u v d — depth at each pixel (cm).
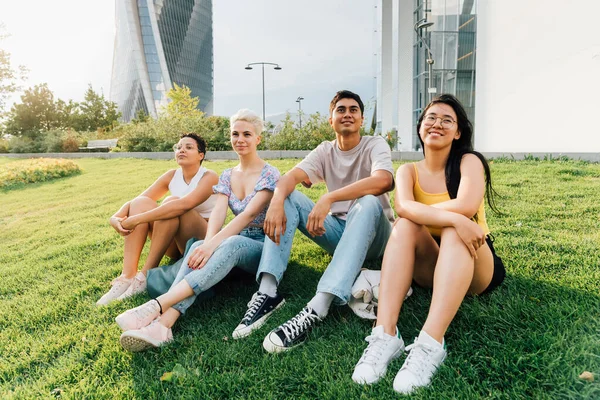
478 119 1395
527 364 181
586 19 937
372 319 233
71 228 574
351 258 232
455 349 201
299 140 1241
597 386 161
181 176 348
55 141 1980
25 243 532
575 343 191
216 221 288
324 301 230
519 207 466
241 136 295
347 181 302
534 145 1120
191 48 8500
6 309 317
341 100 283
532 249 328
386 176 269
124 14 7556
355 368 191
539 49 1098
